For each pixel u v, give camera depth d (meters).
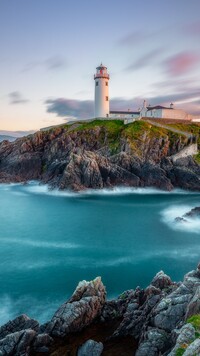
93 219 56.94
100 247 42.34
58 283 31.95
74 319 20.61
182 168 88.81
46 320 25.48
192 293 19.48
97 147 101.25
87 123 116.12
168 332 17.30
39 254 40.03
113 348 18.95
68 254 39.97
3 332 20.84
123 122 112.56
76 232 49.41
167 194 80.12
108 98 128.25
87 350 18.58
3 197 76.19
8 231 50.31
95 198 74.69
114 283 31.88
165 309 18.58
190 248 41.34
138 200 72.56
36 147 105.69
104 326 21.39
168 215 59.00
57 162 92.69
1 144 115.88
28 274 34.06
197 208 55.34
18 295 29.55
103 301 23.23
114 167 84.88
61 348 19.27
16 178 94.94
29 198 75.00
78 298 22.45
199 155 98.56
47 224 54.16
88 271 34.72
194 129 114.12
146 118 116.56
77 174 81.81
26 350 18.83
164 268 35.22
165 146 96.94
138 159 89.06
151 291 22.72
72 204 68.62
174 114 123.50
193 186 84.25
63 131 110.62
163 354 15.64
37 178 96.12
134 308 22.23
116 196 76.94
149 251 40.50
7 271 34.88
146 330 18.34
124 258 38.31
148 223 53.78
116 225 52.94
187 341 14.20
